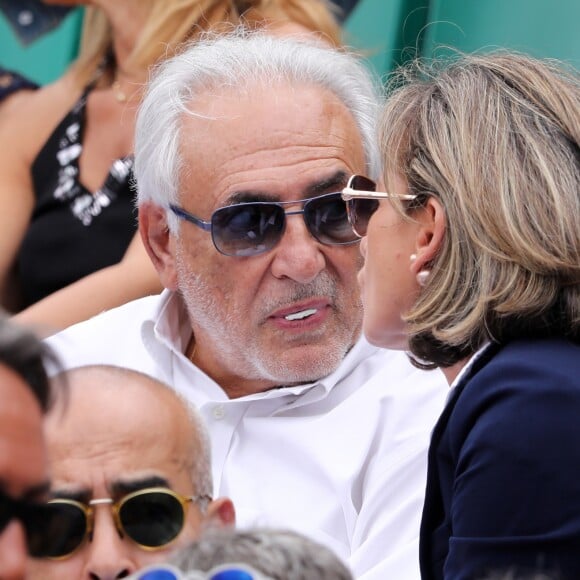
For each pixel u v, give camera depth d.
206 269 13.18
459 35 18.64
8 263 17.56
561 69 10.60
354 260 12.97
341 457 12.90
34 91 18.38
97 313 15.98
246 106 13.16
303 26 17.53
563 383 9.01
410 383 13.27
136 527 9.73
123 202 17.17
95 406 9.87
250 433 13.23
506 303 9.49
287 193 12.88
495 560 8.73
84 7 19.75
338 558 6.13
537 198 9.62
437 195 9.98
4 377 6.50
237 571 5.75
